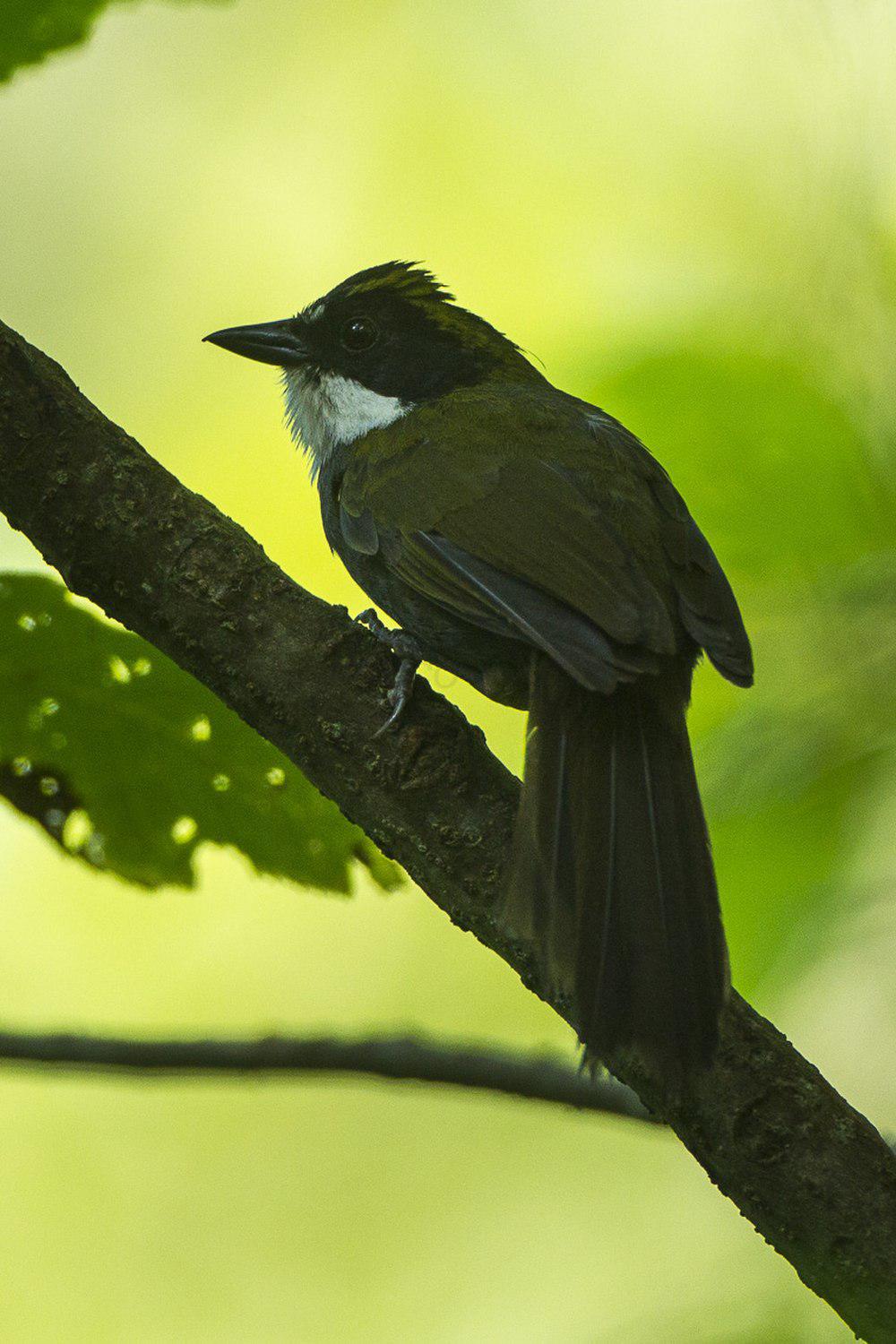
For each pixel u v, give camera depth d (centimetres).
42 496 678
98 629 688
